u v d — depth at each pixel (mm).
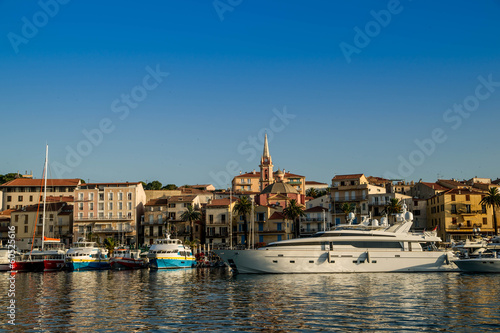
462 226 117062
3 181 197375
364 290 50875
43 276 82938
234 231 134500
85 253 102000
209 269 97125
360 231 70000
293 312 38938
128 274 85375
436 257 71375
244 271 70938
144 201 152125
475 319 35625
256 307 41469
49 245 123875
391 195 127000
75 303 45219
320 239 69250
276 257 69562
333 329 33125
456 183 140750
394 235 70375
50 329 34062
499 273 68688
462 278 62562
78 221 139125
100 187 142000
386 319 35906
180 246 100688
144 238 138000
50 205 144875
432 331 32344
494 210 113500
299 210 128500
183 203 137375
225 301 45125
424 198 132875
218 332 32719
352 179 132500
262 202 150375
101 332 33062
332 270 69000
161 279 70938
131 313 39500
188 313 39188
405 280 60031
